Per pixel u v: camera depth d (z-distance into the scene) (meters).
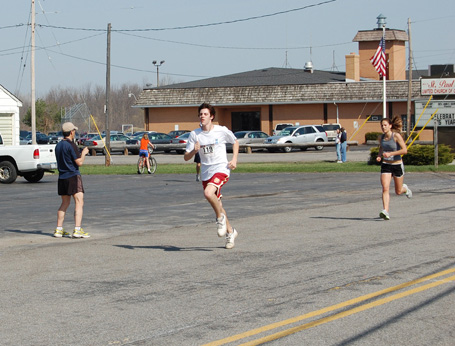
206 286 9.47
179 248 12.82
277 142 61.31
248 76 82.94
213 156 11.93
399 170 16.14
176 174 36.25
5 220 18.27
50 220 18.17
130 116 179.25
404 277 9.70
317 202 20.81
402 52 87.31
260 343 6.84
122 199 23.47
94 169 41.22
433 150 37.09
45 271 10.84
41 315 8.12
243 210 19.14
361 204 19.86
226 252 12.17
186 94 78.69
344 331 7.20
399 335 7.02
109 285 9.70
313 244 12.75
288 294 8.88
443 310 7.96
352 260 11.06
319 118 75.19
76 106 97.75
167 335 7.20
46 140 81.25
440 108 42.22
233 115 79.44
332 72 85.94
